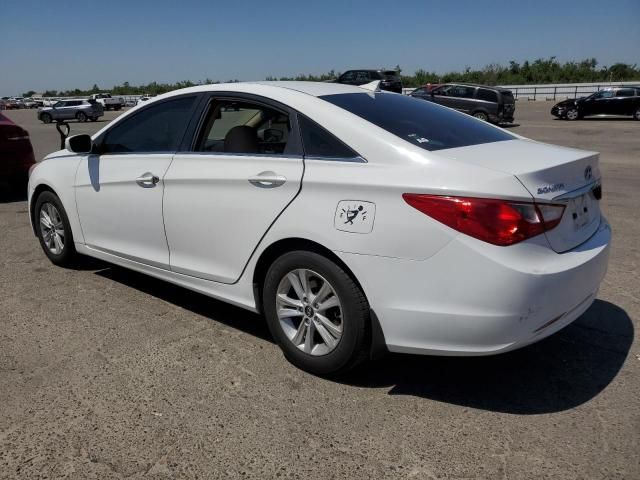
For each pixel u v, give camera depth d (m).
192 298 4.43
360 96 3.53
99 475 2.45
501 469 2.47
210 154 3.60
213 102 3.71
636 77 48.31
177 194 3.72
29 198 5.25
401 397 3.04
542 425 2.79
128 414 2.88
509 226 2.58
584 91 38.00
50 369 3.32
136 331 3.84
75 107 34.59
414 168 2.78
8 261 5.38
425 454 2.57
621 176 10.03
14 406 2.95
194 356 3.49
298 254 3.10
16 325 3.93
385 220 2.77
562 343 3.65
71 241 4.89
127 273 5.03
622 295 4.41
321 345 3.19
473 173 2.67
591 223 3.19
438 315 2.70
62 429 2.76
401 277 2.76
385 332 2.88
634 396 3.03
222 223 3.46
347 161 2.97
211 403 2.98
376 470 2.47
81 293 4.53
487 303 2.60
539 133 18.94
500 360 3.44
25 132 8.48
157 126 4.03
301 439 2.68
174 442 2.66
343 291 2.96
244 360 3.44
